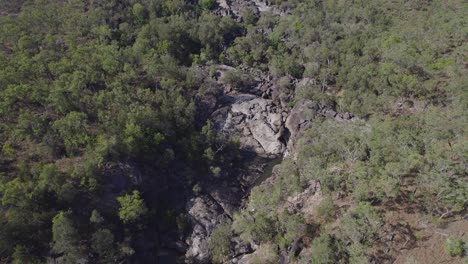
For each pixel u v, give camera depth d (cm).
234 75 11656
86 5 13162
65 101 7931
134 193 7012
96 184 6944
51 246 5988
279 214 7062
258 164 9894
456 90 8106
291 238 6353
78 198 6844
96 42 11062
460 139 6531
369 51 10519
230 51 13125
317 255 5484
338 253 5459
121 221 7038
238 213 8275
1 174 6556
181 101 9581
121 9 13762
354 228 5416
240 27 14688
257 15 15638
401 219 5781
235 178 9419
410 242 5484
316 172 6888
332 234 5959
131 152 7838
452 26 10119
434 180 5475
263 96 11994
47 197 6475
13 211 5916
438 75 8956
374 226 5431
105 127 7988
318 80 11381
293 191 7400
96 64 9519
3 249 5744
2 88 8081
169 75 10825
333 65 11025
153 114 8581
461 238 5197
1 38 10094
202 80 11419
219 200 8688
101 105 8425
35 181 6444
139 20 13788
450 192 5322
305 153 7706
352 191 6500
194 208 8338
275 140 10469
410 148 6306
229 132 10525
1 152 7100
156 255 7519
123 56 10562
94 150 7344
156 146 8581
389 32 11481
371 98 9012
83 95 8575
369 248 5503
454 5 12606
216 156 9350
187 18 14762
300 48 12938
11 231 5862
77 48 10125
